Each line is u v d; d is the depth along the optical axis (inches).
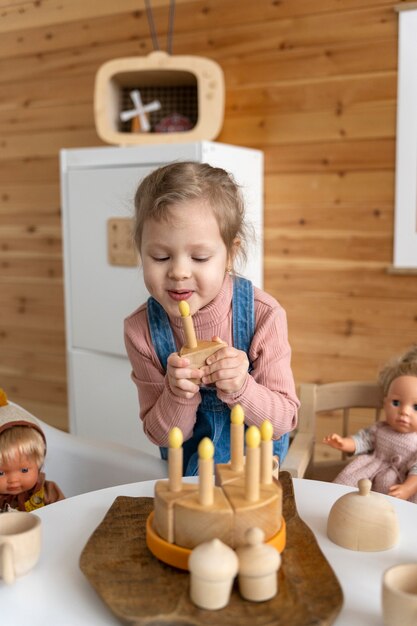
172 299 37.6
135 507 33.4
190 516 26.8
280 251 85.8
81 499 36.0
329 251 82.6
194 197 36.9
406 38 73.9
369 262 80.3
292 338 86.7
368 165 78.6
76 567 29.3
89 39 95.7
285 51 81.8
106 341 82.7
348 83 78.5
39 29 99.9
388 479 54.4
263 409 40.2
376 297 80.6
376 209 78.9
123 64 82.5
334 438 56.6
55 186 103.0
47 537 31.9
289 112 82.7
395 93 75.9
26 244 107.9
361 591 27.0
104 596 25.5
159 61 81.1
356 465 55.6
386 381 56.0
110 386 83.3
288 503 33.1
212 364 36.3
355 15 77.0
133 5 91.3
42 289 107.5
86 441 53.6
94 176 80.0
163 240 36.5
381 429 56.6
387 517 30.4
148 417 42.6
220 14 85.4
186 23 87.9
